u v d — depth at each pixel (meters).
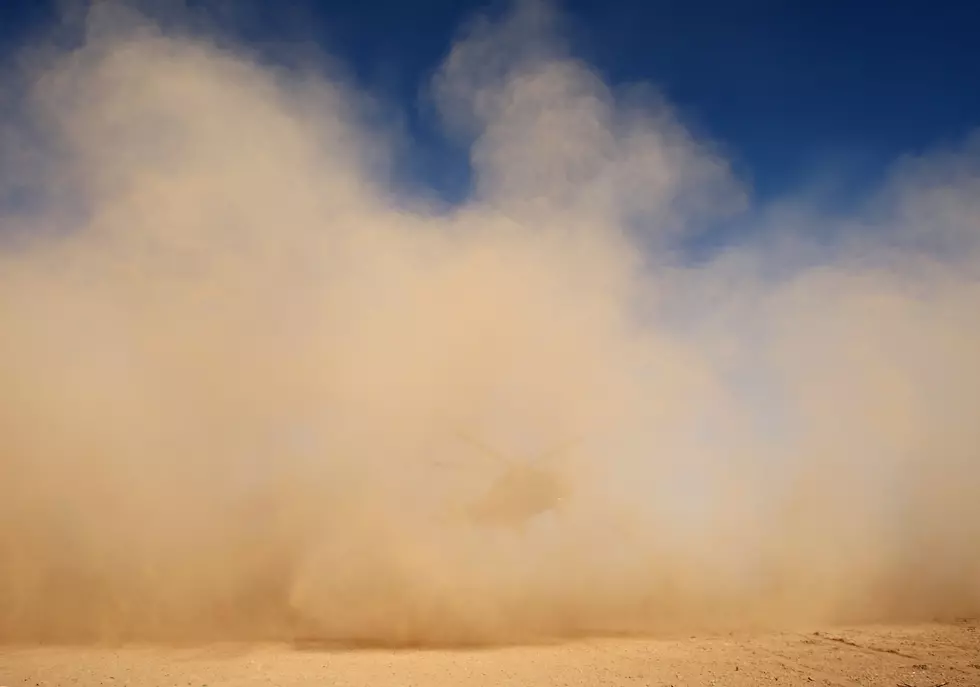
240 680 11.74
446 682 11.58
